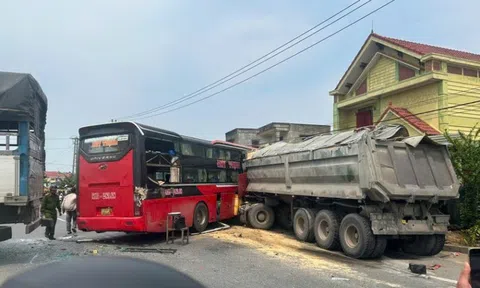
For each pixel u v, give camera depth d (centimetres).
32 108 971
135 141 1180
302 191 1309
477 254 223
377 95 2245
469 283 217
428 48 2188
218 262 950
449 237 1285
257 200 1681
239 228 1595
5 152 926
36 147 1055
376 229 1014
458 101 1934
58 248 1148
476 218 1255
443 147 1139
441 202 1156
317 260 1003
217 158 1586
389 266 966
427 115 1977
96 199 1212
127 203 1170
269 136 3812
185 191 1359
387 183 1006
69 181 4222
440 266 976
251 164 1680
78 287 181
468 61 1966
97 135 1236
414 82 1992
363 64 2395
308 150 1264
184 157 1375
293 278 808
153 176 1220
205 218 1474
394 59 2153
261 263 947
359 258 1051
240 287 732
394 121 2080
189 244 1210
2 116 927
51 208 1355
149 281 195
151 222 1183
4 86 931
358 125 2461
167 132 1310
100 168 1214
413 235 1094
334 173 1147
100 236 1450
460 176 1273
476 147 1302
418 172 1070
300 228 1329
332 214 1167
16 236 1471
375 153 1024
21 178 935
